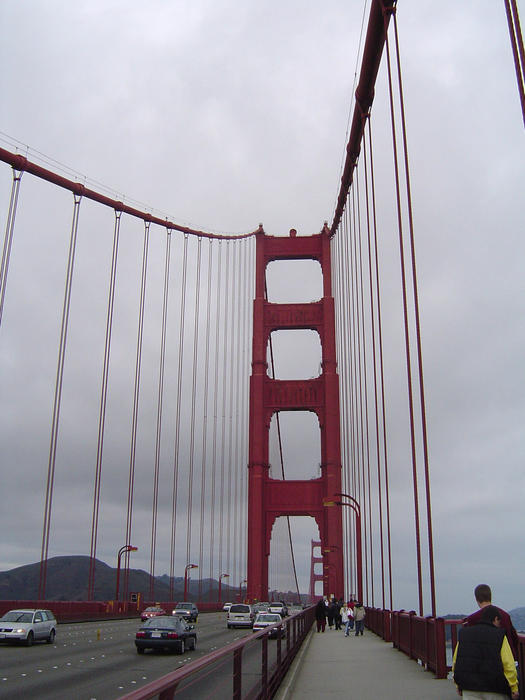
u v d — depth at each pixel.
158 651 22.55
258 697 8.91
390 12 28.23
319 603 35.84
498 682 5.82
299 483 71.75
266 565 70.00
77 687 13.88
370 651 20.56
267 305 76.81
